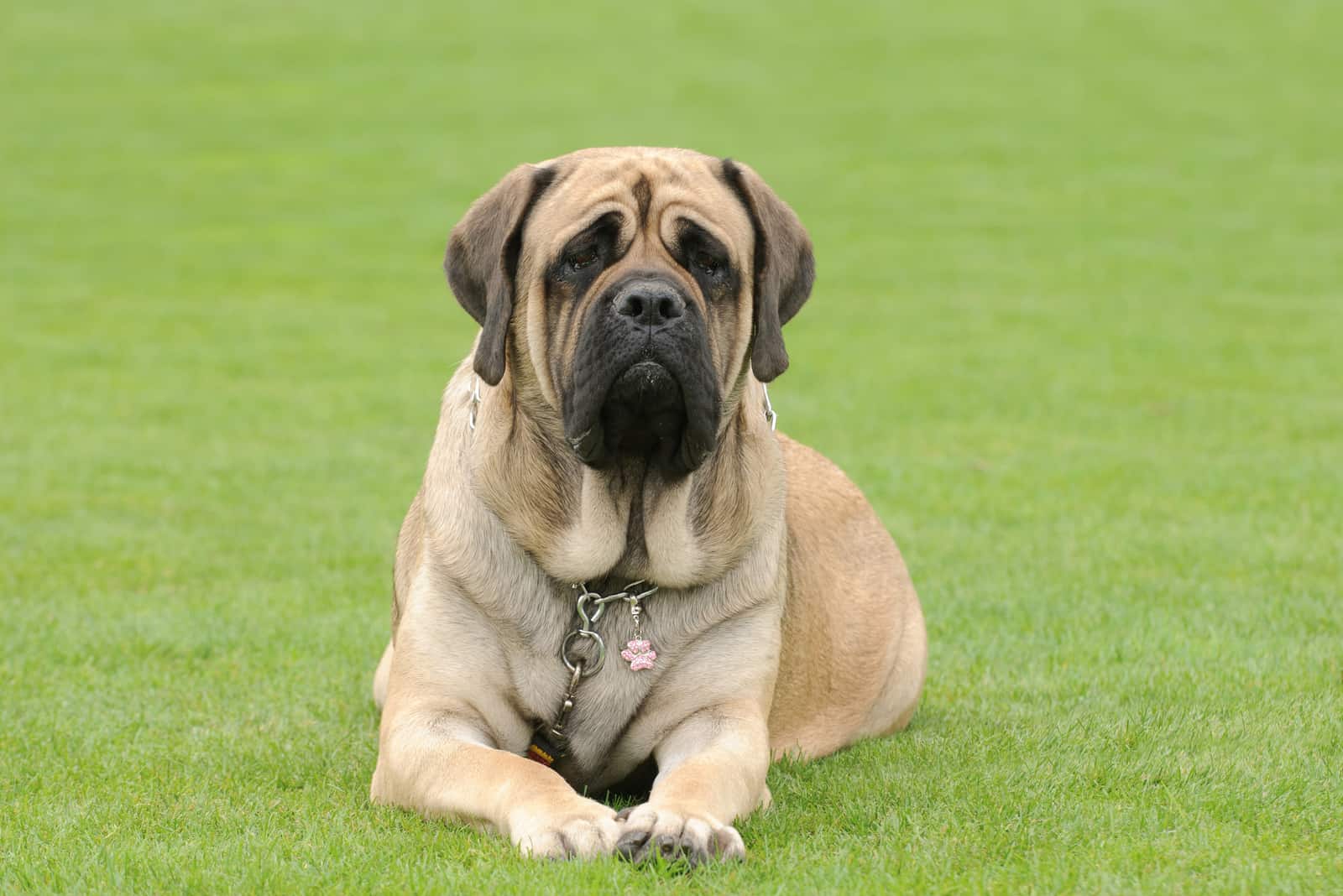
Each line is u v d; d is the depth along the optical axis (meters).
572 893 5.75
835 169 44.53
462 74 57.50
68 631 11.19
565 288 7.40
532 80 56.53
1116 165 45.09
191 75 57.41
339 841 6.54
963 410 21.03
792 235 7.96
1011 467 17.44
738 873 6.11
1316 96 53.62
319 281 32.88
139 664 10.42
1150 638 10.59
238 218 39.31
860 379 23.27
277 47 61.88
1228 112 51.62
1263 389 22.31
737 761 7.00
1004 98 54.03
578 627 7.54
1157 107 52.59
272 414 21.09
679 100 53.44
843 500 9.69
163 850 6.50
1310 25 64.44
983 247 35.84
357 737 8.75
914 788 7.41
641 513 7.48
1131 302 30.09
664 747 7.63
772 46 62.31
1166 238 36.66
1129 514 15.03
